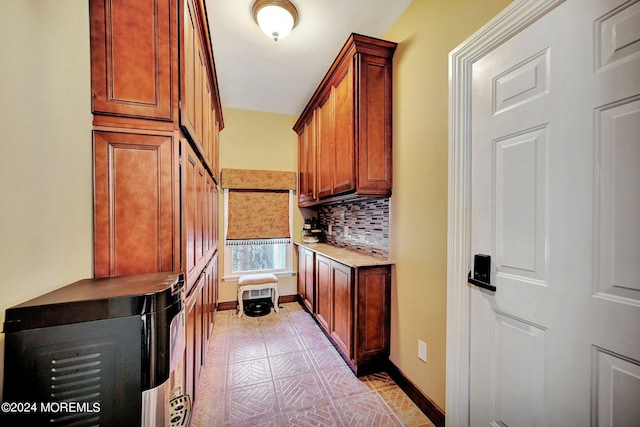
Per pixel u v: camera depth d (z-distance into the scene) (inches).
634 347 30.5
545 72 39.3
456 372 53.7
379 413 62.1
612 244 32.5
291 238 143.2
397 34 74.7
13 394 25.3
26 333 25.6
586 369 34.7
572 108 36.1
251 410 62.9
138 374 28.1
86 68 40.5
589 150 34.4
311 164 116.4
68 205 36.5
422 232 64.7
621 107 31.6
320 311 103.7
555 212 38.3
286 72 103.1
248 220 135.9
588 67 34.5
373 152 75.1
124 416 27.6
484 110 49.3
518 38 43.1
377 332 76.4
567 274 36.8
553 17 38.3
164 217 44.7
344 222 113.1
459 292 53.4
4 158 26.5
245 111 137.4
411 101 68.6
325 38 83.0
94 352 27.2
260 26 73.2
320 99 102.5
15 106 27.9
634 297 30.6
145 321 28.7
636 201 30.5
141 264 43.6
